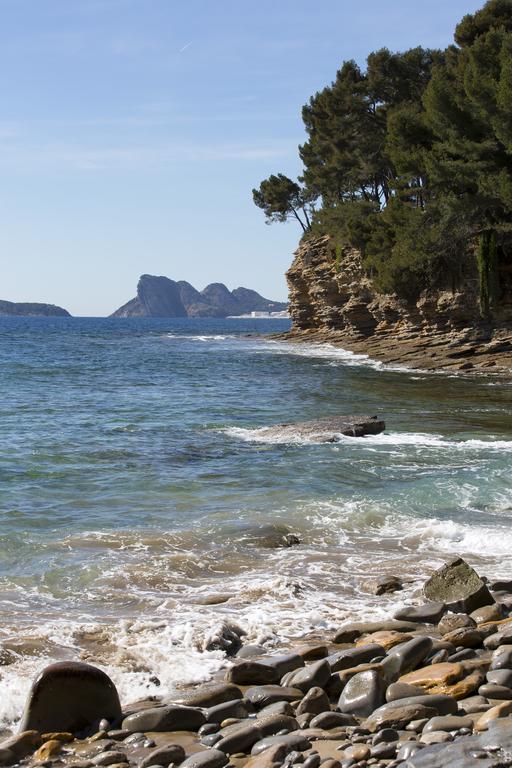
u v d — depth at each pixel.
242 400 31.19
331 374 43.84
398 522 12.76
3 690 6.34
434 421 24.89
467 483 15.30
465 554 11.00
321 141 78.75
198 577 9.97
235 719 5.89
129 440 20.95
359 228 67.81
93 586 9.51
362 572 10.17
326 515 13.11
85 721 5.89
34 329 149.12
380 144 70.56
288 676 6.62
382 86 69.56
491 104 43.75
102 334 121.75
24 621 8.17
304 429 21.62
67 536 11.76
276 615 8.49
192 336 111.56
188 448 19.70
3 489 15.09
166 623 8.12
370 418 22.69
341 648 7.51
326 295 81.75
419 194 58.22
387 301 63.56
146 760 5.17
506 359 45.25
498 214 46.84
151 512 13.38
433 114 47.97
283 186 93.38
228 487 15.35
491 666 6.62
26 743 5.49
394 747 5.07
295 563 10.55
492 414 26.62
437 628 7.99
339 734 5.48
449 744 4.90
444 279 52.34
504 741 4.89
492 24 56.72
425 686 6.33
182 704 6.18
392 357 52.50
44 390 34.94
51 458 18.28
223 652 7.41
